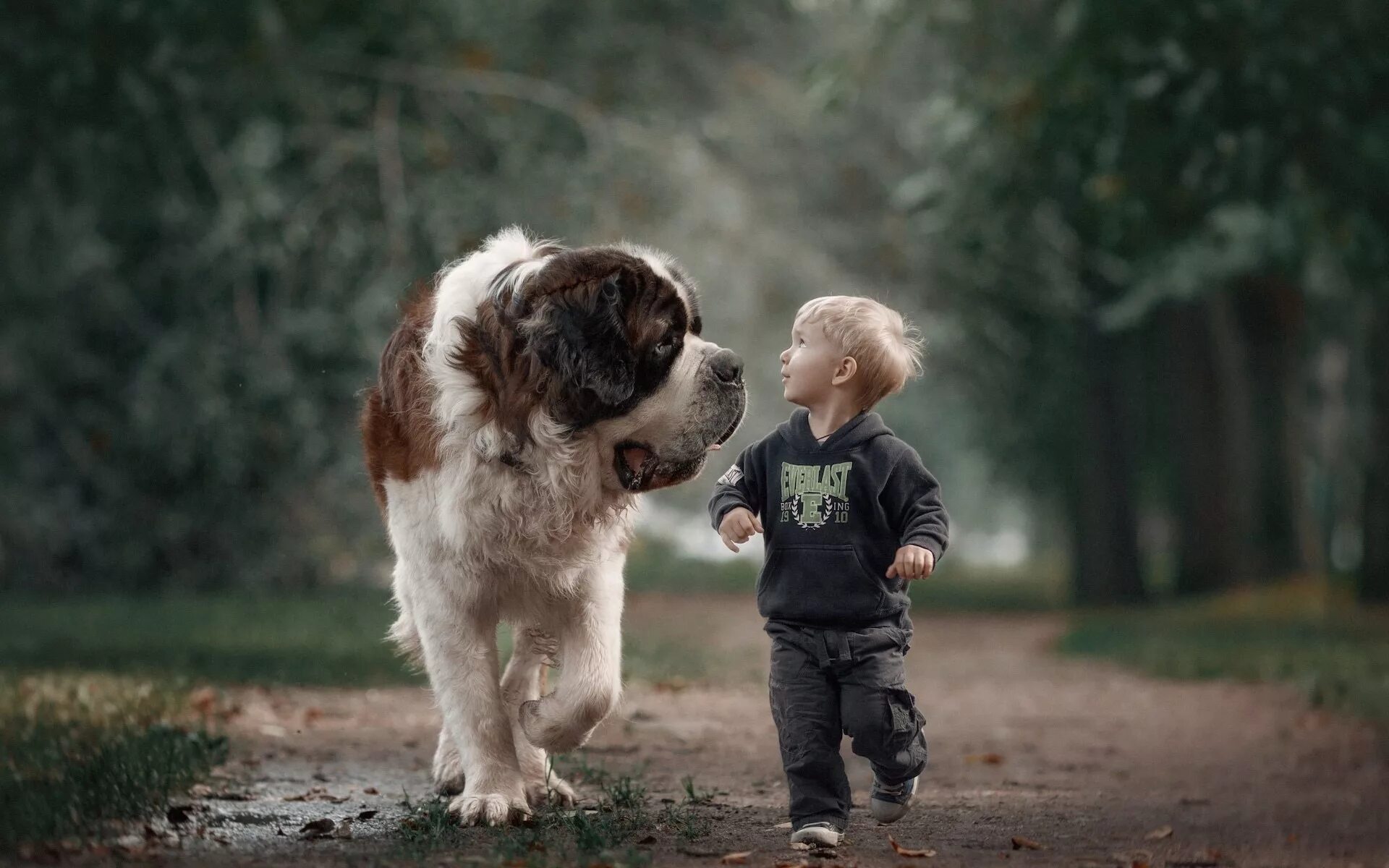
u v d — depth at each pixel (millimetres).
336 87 20375
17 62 17172
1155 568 50156
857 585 5281
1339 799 7539
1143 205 17562
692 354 5527
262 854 5125
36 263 22875
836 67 19156
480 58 20562
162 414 22391
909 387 37469
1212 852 5805
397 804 6332
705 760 8070
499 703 5758
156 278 23641
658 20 25891
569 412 5391
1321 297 28078
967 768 8414
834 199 27922
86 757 6605
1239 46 15148
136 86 17969
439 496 5574
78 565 24328
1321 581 26188
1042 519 51688
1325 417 40656
